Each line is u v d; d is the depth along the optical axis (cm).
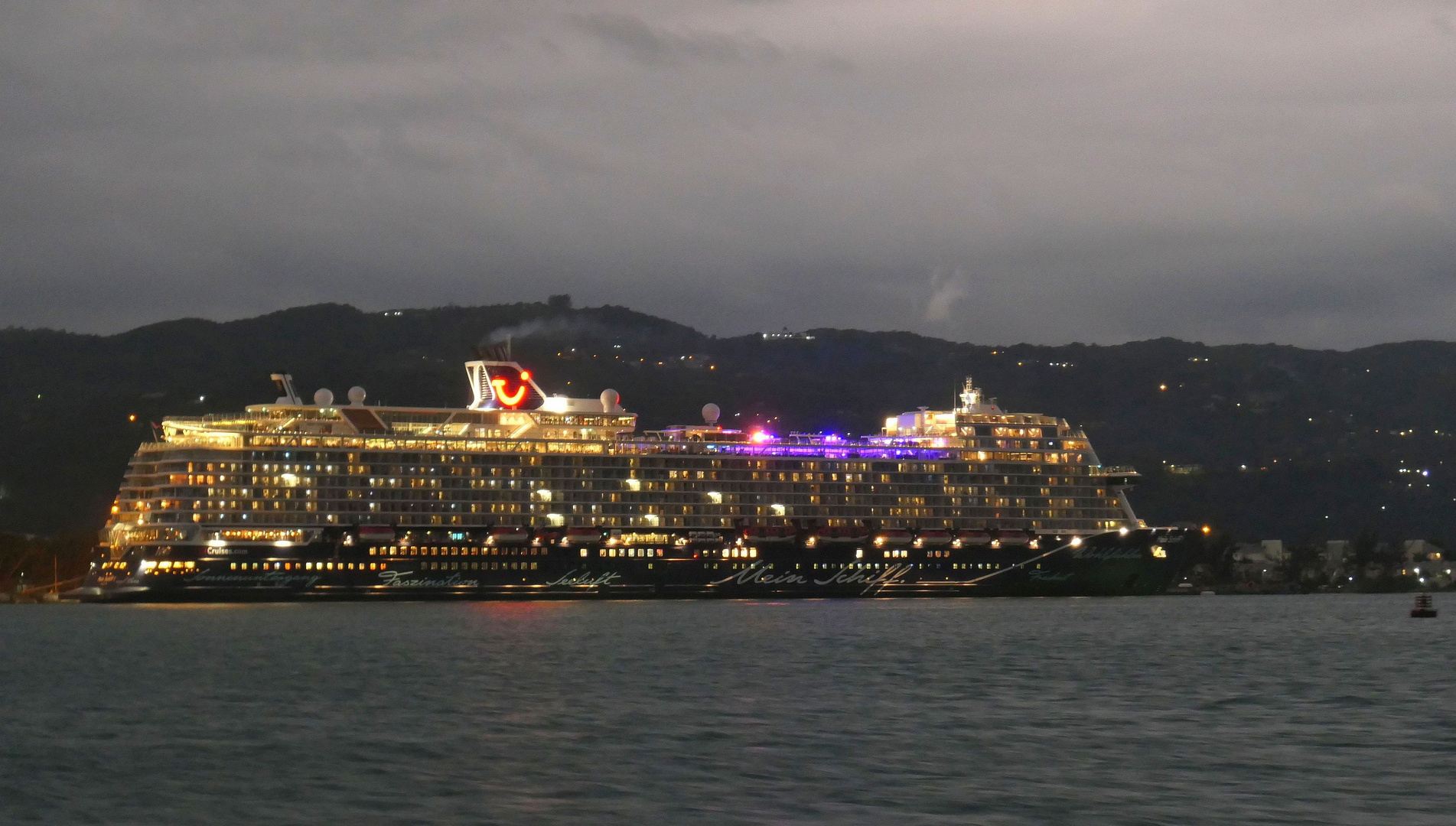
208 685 15912
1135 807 9725
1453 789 10244
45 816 9706
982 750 11712
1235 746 11925
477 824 9419
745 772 10881
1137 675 16638
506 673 16825
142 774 10931
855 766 11056
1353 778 10631
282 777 10800
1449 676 16638
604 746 11938
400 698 14775
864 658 18500
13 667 17725
